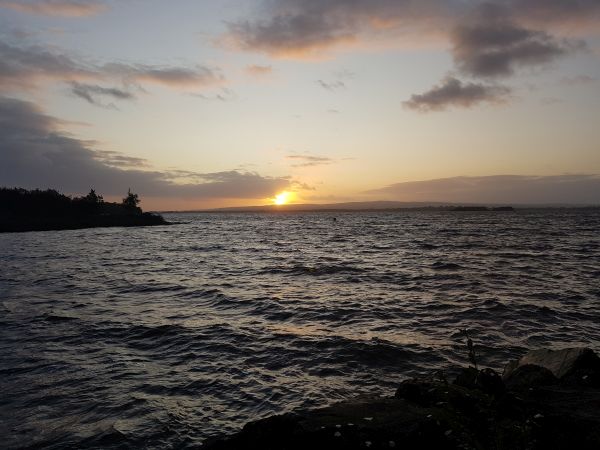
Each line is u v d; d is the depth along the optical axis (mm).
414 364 11133
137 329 14836
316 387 9750
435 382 7258
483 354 11828
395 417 6137
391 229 103188
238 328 14977
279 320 16172
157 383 10047
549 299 19219
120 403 8953
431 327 14688
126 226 136000
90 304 19203
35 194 127375
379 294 21203
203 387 9812
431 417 5906
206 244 63188
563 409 6352
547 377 7742
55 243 66062
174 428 7891
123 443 7367
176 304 19375
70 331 14531
